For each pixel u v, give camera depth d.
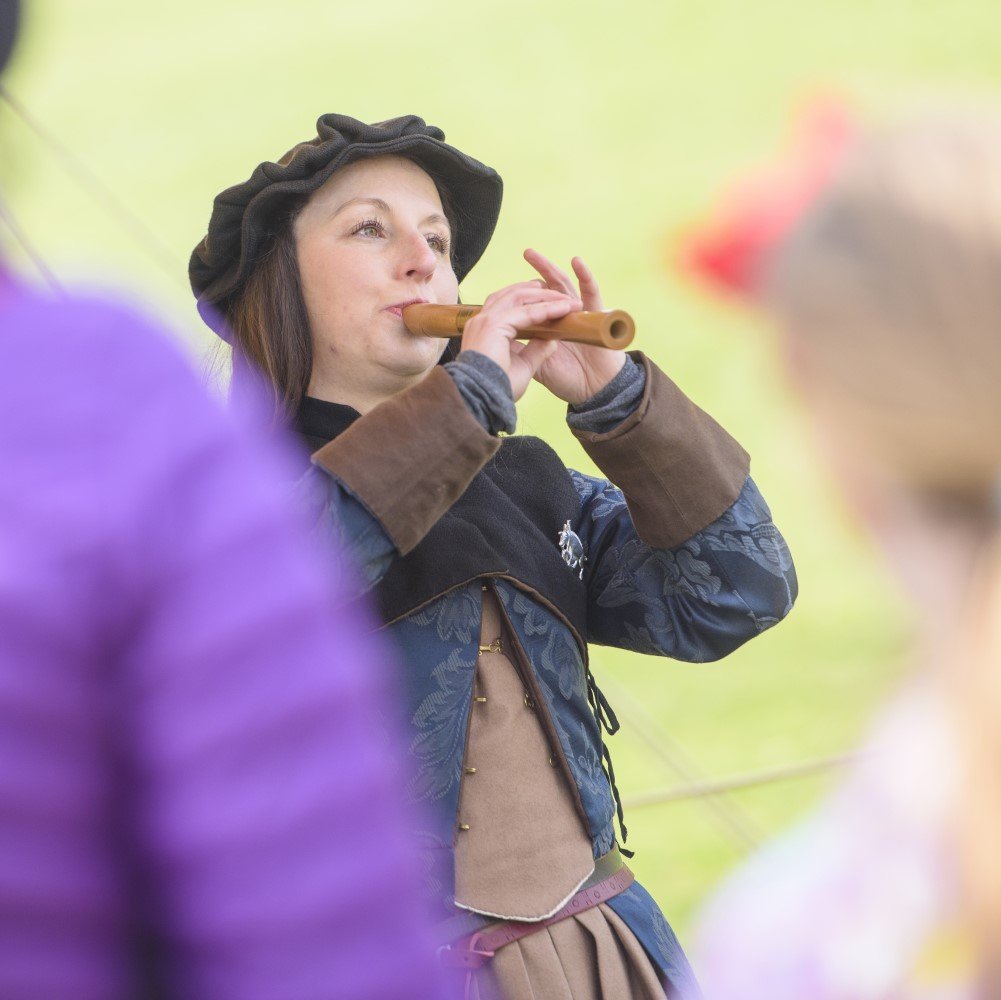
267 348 6.86
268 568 2.38
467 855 6.13
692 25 47.12
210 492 2.37
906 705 2.81
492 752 6.31
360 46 48.03
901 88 2.67
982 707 2.58
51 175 37.19
